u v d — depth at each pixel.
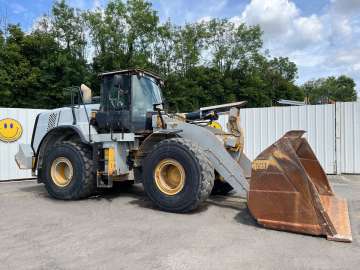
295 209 3.73
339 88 74.31
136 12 30.62
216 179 5.45
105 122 5.64
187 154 4.55
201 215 4.54
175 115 5.86
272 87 45.31
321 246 3.32
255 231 3.81
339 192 6.16
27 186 7.56
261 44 39.16
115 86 5.57
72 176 5.64
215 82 34.44
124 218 4.44
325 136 8.77
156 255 3.11
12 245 3.42
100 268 2.84
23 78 24.16
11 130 8.72
